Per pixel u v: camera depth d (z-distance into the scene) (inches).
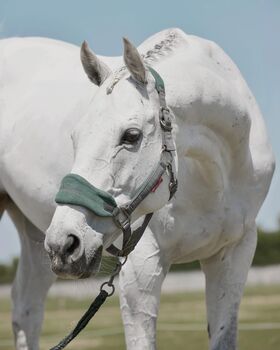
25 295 410.3
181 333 591.2
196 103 300.7
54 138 355.9
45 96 369.1
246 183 330.0
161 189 279.3
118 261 303.1
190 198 318.0
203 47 328.8
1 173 386.3
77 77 365.1
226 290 333.1
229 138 316.2
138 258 313.4
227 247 333.4
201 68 310.3
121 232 276.8
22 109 376.2
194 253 328.8
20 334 406.0
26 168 367.2
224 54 339.9
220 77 318.0
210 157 310.2
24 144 368.8
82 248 262.4
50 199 358.9
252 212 331.9
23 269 413.4
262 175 333.1
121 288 315.3
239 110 315.3
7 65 392.5
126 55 277.0
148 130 275.1
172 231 316.5
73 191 266.2
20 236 419.2
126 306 314.7
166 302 832.9
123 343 550.9
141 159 273.9
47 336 599.8
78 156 271.0
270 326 595.8
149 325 314.3
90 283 298.8
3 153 379.6
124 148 271.1
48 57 385.7
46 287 410.9
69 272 261.9
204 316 695.7
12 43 402.3
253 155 332.2
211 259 336.8
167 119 280.5
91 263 265.3
